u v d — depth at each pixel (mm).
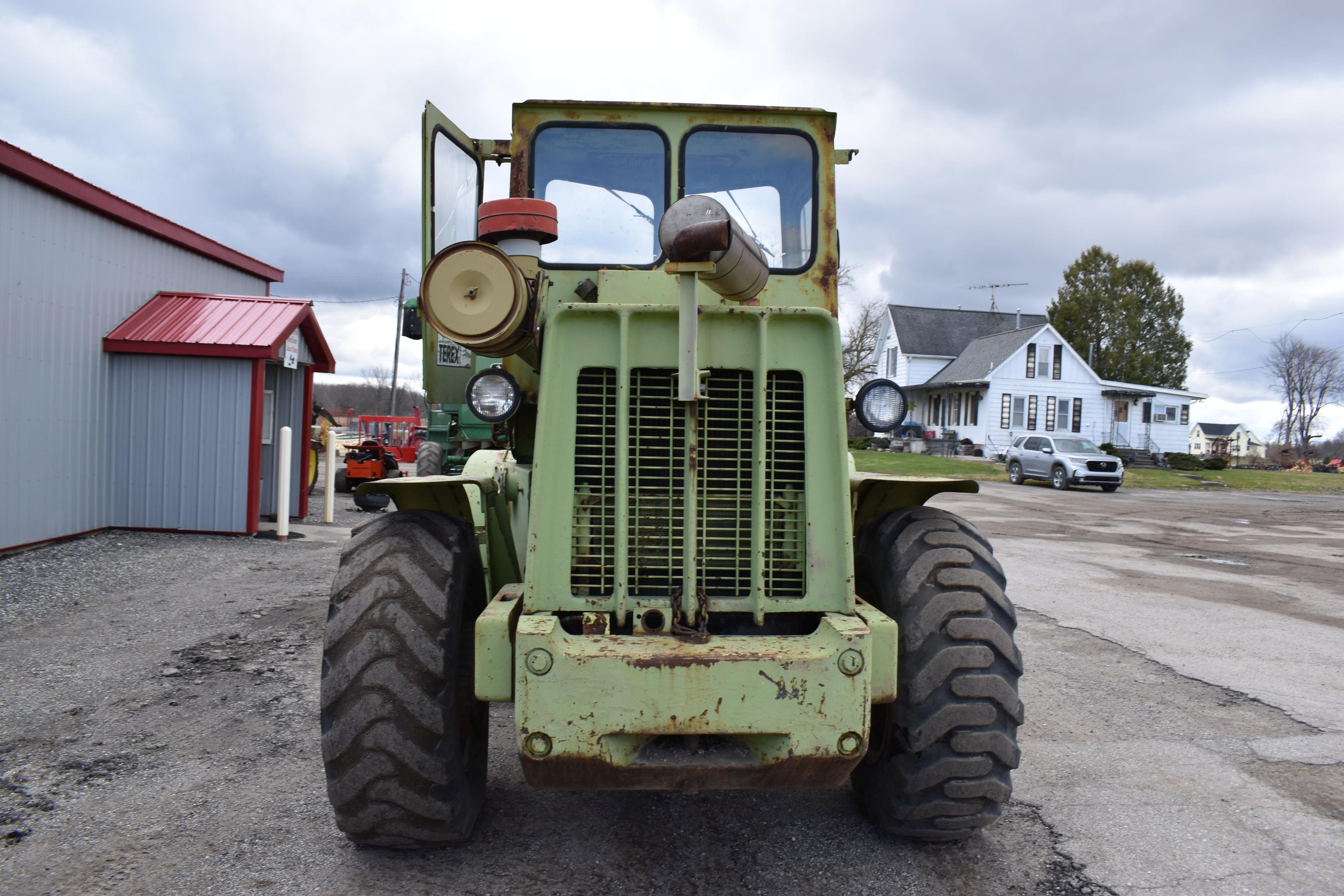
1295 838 3162
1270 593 8375
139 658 5230
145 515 9680
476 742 3037
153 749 3832
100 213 9266
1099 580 8969
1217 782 3686
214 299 10508
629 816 3215
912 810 2758
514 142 3641
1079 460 23703
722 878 2762
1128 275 60312
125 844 2945
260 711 4340
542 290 2934
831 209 3691
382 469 16125
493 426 3521
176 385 9648
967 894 2709
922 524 2969
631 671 2260
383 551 2752
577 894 2656
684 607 2453
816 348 2566
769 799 3381
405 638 2576
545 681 2264
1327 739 4227
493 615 2430
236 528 9703
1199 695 4949
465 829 2785
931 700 2674
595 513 2523
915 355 45969
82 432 9047
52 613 6238
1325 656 5906
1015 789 3570
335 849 2920
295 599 6875
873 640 2418
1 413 7891
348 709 2549
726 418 2545
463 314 2410
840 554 2523
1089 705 4727
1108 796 3514
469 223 3883
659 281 3154
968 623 2703
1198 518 16484
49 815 3170
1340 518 16922
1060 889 2754
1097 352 59625
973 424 40000
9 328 7977
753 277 2482
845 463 2533
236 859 2848
